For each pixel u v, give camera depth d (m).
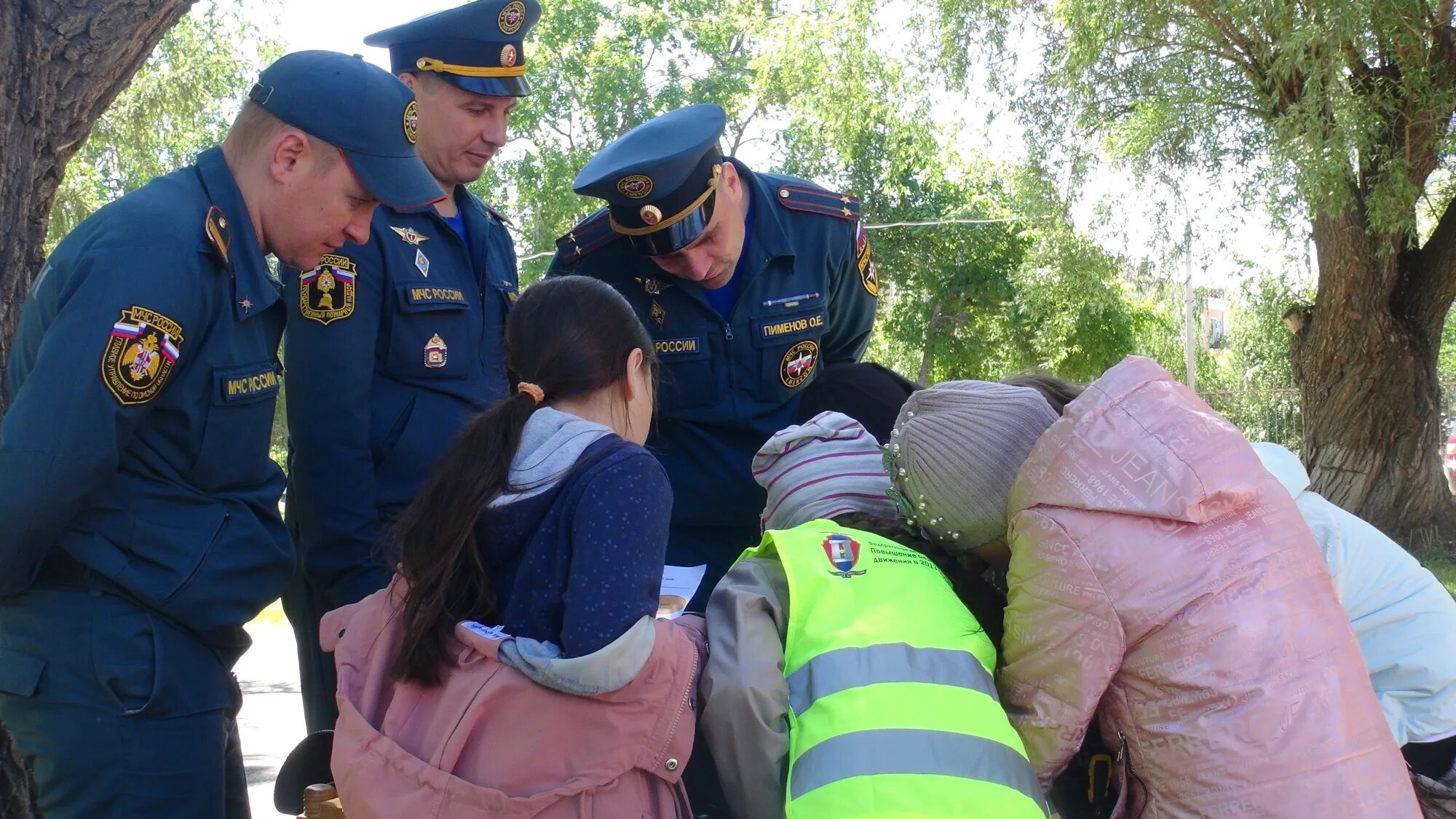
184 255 1.99
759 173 3.07
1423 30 9.92
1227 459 1.76
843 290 3.16
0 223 2.43
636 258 2.91
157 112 13.16
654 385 1.97
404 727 1.66
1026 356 25.36
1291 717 1.66
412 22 2.75
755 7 24.69
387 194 2.16
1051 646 1.76
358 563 2.47
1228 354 29.48
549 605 1.63
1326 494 11.77
